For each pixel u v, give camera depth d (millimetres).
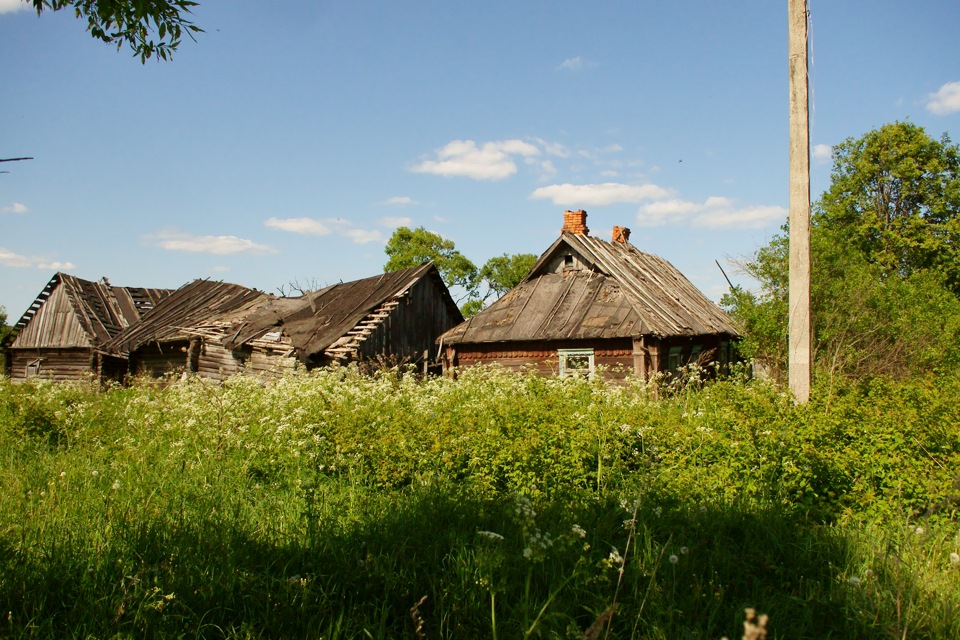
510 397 8602
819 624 3584
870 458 5473
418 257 45938
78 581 3920
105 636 3381
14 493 5828
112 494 5742
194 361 23078
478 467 5984
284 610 3588
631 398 9180
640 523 4660
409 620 3664
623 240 24000
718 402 7617
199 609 3660
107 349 26484
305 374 12719
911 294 14547
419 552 4379
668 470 5742
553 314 18500
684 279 24484
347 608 3768
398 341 21656
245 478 6262
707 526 4766
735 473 5605
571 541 3883
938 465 5309
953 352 12883
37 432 8461
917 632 3451
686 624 3516
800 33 8562
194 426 7938
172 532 4523
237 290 29078
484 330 19234
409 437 6555
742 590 4012
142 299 31453
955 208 32469
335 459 6402
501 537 3877
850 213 34688
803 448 5480
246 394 9734
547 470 5723
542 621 3500
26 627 3373
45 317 29797
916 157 33031
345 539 4582
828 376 9969
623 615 3623
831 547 4480
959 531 4598
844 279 13750
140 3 5590
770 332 13844
